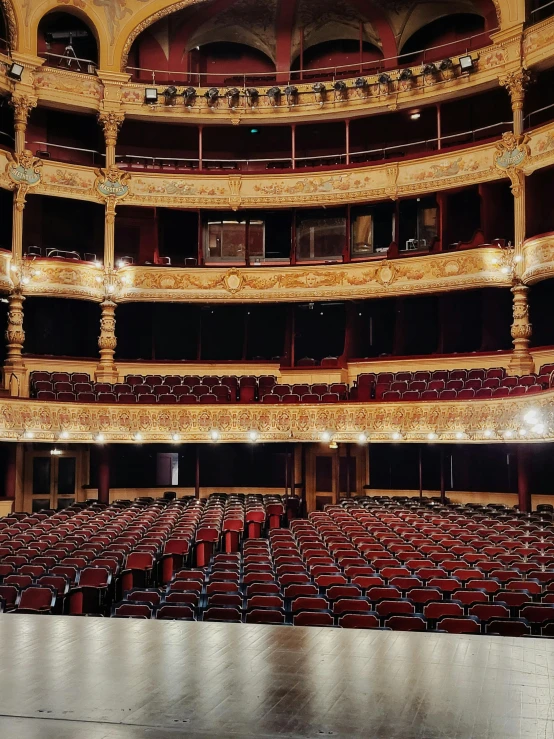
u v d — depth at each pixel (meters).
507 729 4.71
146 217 27.52
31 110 25.86
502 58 23.05
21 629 6.89
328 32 28.02
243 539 18.58
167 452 27.00
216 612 9.76
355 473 26.16
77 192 24.88
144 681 5.52
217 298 25.36
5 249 23.44
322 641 6.51
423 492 25.30
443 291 23.84
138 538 16.34
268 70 28.38
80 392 22.75
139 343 27.75
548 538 15.10
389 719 4.86
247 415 22.67
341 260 26.89
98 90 25.44
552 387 17.66
